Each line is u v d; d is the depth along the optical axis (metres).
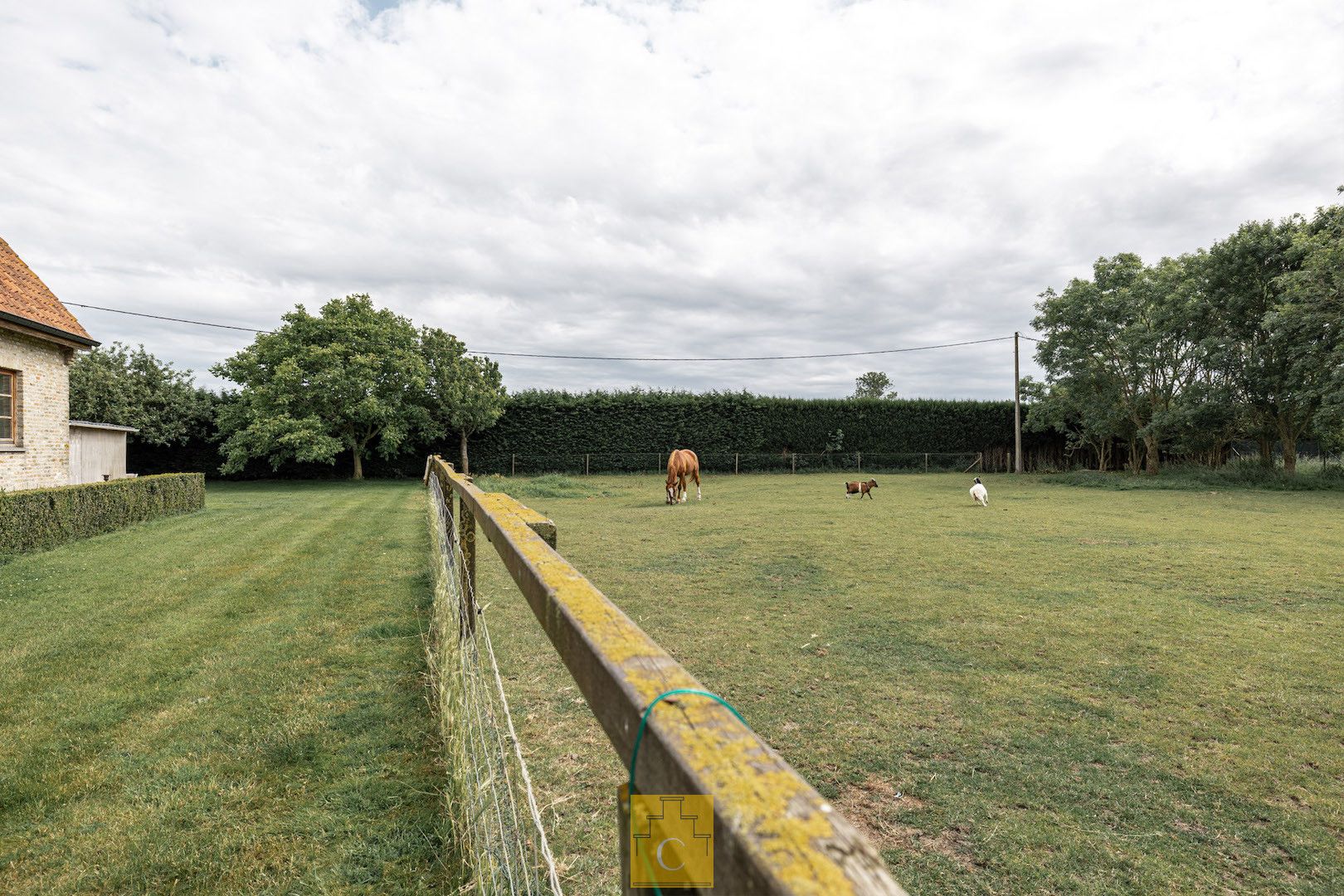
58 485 11.60
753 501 15.95
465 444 25.14
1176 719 3.52
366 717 3.35
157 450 22.80
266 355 21.72
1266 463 19.69
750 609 5.69
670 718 0.57
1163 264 21.48
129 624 4.98
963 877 2.27
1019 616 5.46
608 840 2.43
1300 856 2.38
